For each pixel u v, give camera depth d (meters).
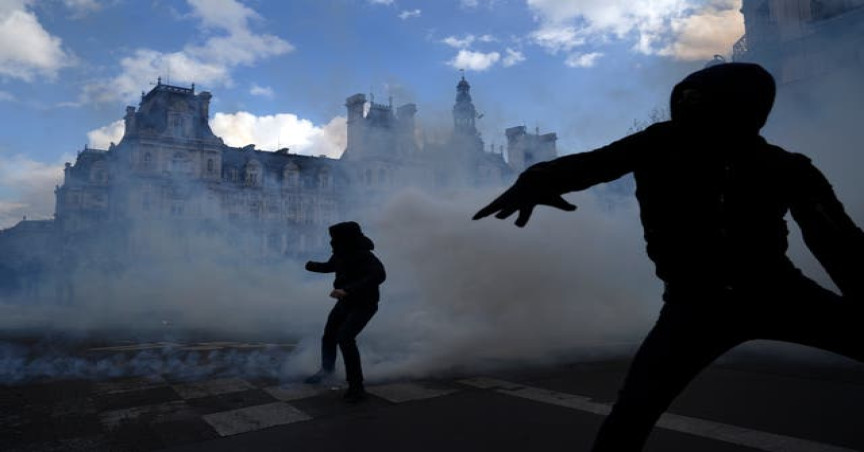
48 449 2.79
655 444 2.61
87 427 3.16
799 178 1.27
